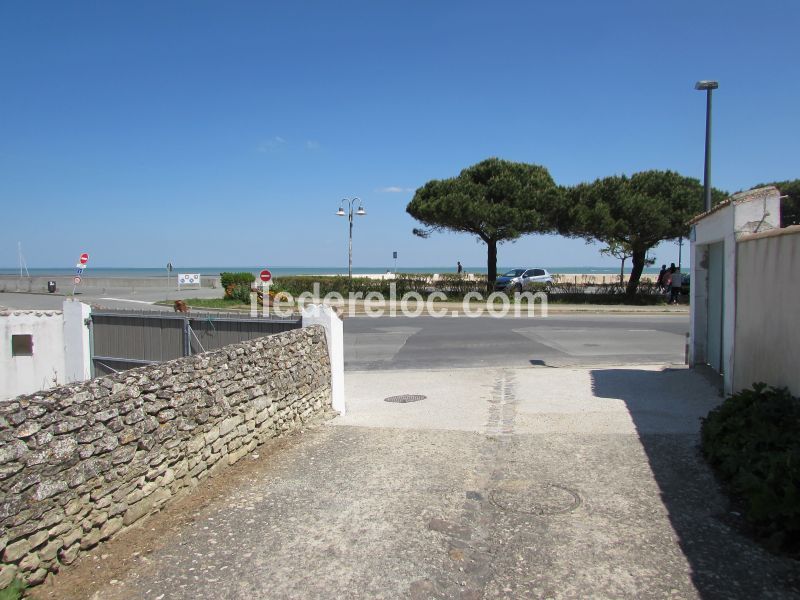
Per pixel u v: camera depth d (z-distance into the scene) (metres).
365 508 4.54
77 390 3.83
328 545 3.93
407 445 6.29
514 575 3.51
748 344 6.77
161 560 3.75
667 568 3.54
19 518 3.30
